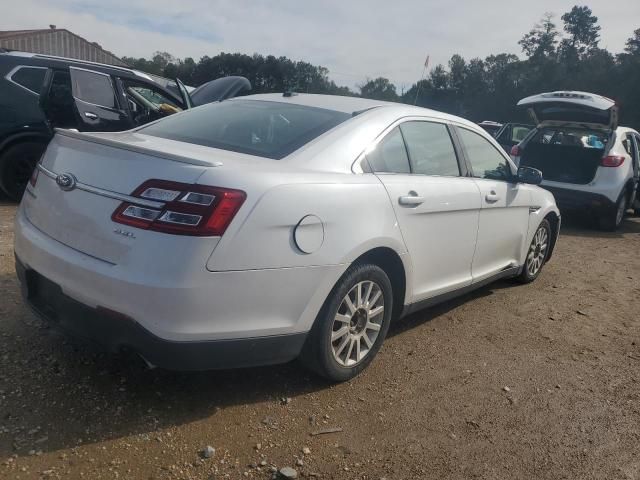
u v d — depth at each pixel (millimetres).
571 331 4535
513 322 4625
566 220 9969
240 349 2713
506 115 73062
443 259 3947
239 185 2598
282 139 3266
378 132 3504
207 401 3020
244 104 3846
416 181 3602
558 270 6398
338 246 2957
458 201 3943
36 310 2963
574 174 9086
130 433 2689
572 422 3180
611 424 3189
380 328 3457
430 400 3273
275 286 2730
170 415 2861
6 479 2316
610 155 8836
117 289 2521
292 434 2828
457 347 4035
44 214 2953
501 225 4676
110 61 40812
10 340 3412
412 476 2609
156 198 2523
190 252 2475
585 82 63500
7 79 6688
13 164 6824
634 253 7637
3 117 6648
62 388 2980
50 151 3127
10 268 4578
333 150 3223
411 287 3660
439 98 79562
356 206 3084
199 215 2494
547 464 2789
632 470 2793
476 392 3414
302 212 2791
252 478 2486
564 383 3631
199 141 3311
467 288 4441
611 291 5742
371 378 3459
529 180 4812
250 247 2611
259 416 2943
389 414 3088
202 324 2553
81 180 2775
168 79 11570
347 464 2648
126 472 2438
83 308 2660
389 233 3289
